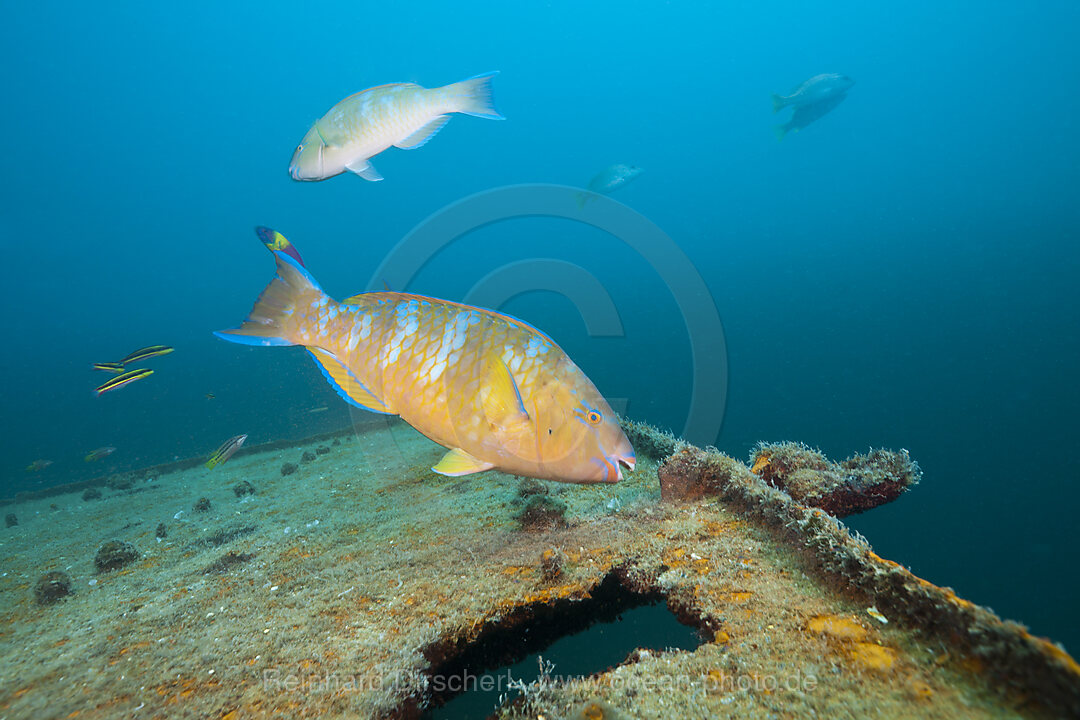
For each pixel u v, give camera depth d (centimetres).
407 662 73
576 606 86
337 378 70
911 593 65
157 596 95
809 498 96
